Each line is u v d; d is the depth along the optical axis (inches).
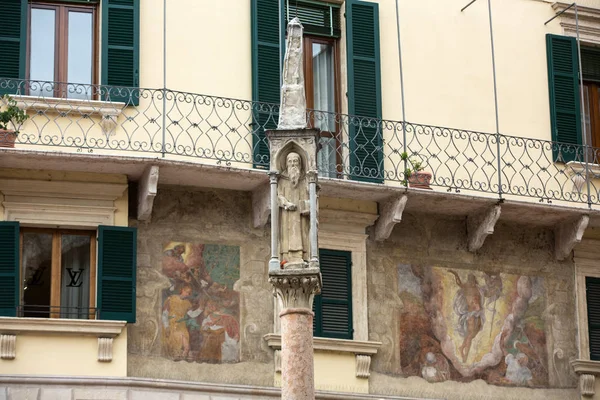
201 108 1117.7
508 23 1239.5
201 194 1106.1
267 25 1149.1
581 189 1209.4
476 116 1203.9
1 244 1045.2
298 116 898.1
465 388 1142.3
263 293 1100.5
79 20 1118.4
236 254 1101.7
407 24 1204.5
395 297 1143.0
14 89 1081.4
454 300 1160.2
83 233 1076.5
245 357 1082.7
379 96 1168.8
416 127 1179.3
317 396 1081.4
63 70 1105.4
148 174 1056.8
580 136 1234.0
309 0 1181.1
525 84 1229.7
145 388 1035.9
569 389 1175.0
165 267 1082.7
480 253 1178.6
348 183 1104.2
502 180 1195.3
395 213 1125.7
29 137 1067.3
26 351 1025.5
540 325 1180.5
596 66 1272.1
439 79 1202.0
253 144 1117.7
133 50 1106.7
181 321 1075.3
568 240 1185.4
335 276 1127.0
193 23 1135.6
